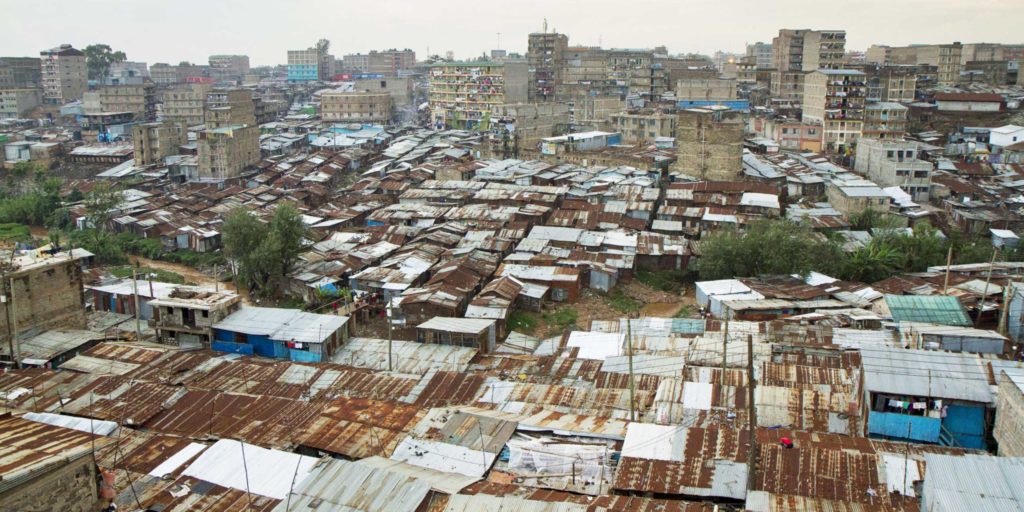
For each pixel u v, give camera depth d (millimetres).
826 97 143500
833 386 43094
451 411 40438
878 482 31094
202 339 56656
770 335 53469
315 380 46719
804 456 33031
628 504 29797
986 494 26891
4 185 138875
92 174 148250
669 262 81625
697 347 51719
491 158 144750
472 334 54969
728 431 35781
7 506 26438
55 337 55906
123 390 44250
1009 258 79375
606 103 175750
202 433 39375
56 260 58781
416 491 30625
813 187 110875
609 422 39312
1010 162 124000
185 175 138500
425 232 90688
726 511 30406
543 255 79875
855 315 58156
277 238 75812
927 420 36406
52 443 30031
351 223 102875
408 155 147500
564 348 54875
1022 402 31953
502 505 29828
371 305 68875
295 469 34375
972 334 48375
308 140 177250
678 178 116312
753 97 198125
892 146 114438
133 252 97938
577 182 112812
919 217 96625
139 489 33625
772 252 72562
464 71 192625
